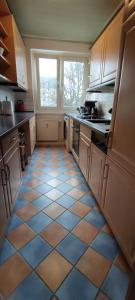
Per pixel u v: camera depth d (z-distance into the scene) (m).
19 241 1.25
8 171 1.27
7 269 1.05
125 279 1.01
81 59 3.61
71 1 1.94
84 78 3.77
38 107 3.86
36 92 3.72
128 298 0.67
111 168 1.25
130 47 0.90
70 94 3.86
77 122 2.50
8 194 1.29
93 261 1.12
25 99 3.49
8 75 2.27
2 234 1.16
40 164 2.80
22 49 2.80
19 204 1.70
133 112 0.90
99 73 2.24
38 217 1.52
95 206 1.71
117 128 1.11
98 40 2.28
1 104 2.39
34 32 2.87
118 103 1.08
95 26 2.58
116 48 1.63
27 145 2.70
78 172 2.51
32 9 2.12
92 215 1.57
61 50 3.24
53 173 2.46
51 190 1.99
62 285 0.97
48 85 3.73
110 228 1.36
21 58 2.69
